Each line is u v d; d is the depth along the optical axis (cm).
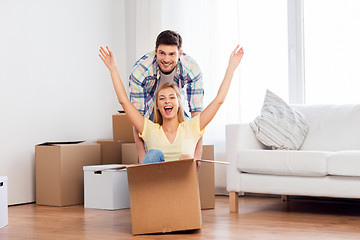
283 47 405
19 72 387
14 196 382
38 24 403
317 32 394
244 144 332
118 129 410
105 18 468
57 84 418
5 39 377
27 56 393
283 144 340
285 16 405
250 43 412
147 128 272
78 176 385
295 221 290
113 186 351
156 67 281
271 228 268
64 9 426
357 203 364
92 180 361
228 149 330
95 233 263
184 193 257
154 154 257
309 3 397
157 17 446
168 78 282
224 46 420
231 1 418
